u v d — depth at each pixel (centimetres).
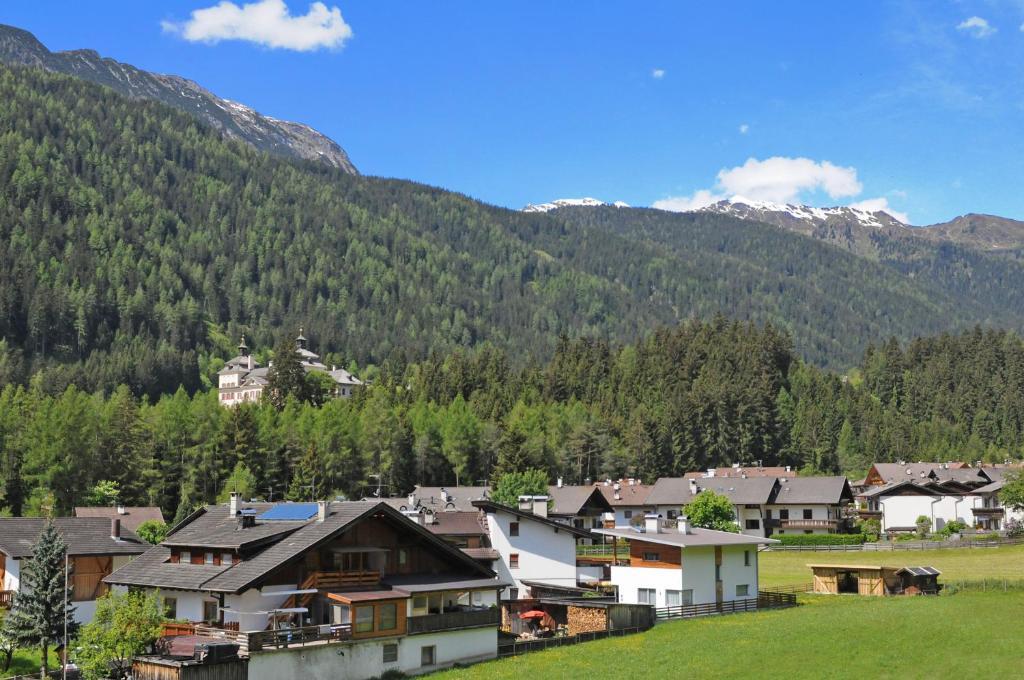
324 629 5631
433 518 8919
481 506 8962
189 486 15488
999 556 11925
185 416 17025
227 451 16188
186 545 6228
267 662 5288
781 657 6391
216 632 5541
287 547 5903
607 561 10200
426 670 6038
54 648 6200
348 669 5638
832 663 6216
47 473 14600
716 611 8194
